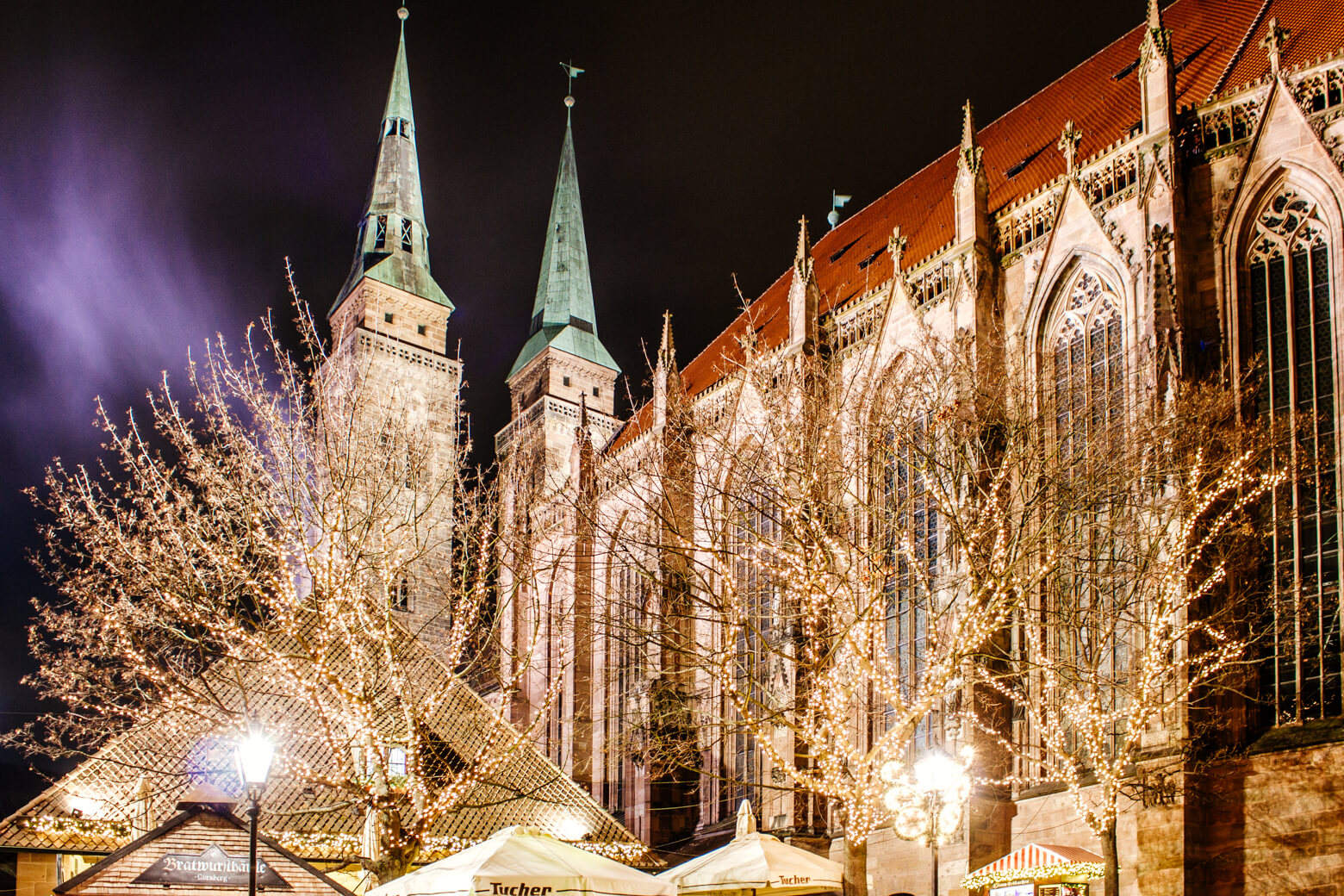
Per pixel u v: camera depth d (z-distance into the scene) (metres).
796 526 36.31
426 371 110.81
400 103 123.12
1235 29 51.84
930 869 46.88
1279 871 36.59
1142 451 39.25
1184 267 44.12
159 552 37.84
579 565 66.56
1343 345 39.72
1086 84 62.09
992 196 60.00
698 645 41.59
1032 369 50.19
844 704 33.34
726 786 67.00
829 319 64.81
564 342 117.25
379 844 35.09
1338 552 38.44
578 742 81.25
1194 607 38.91
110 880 27.55
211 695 36.47
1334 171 41.12
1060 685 40.22
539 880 27.27
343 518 39.72
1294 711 38.44
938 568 47.09
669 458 50.56
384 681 43.50
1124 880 40.41
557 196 127.88
